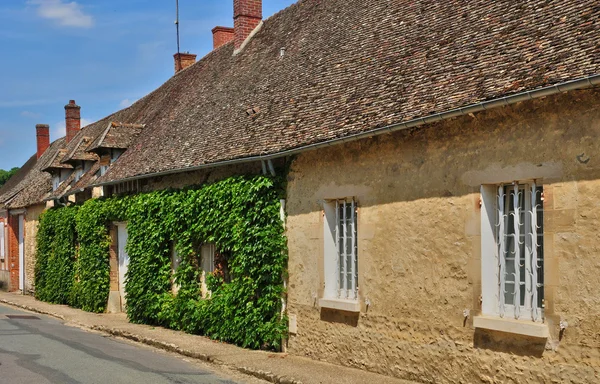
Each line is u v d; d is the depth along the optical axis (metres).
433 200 8.42
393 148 9.08
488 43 8.55
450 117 7.87
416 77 9.25
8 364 9.94
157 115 19.45
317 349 10.36
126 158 17.94
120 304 18.50
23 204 25.62
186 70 21.89
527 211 7.48
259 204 11.45
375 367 9.23
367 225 9.48
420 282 8.55
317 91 11.64
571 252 6.78
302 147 10.09
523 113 7.34
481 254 7.77
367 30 12.09
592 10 7.45
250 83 14.97
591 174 6.66
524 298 7.47
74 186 21.09
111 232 18.64
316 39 13.81
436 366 8.25
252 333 11.48
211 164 12.45
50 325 15.58
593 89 6.64
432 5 10.82
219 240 12.59
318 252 10.42
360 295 9.57
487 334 7.60
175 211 14.23
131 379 9.00
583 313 6.63
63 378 8.96
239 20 18.27
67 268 20.94
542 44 7.60
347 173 9.89
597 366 6.47
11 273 27.41
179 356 11.30
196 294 13.96
